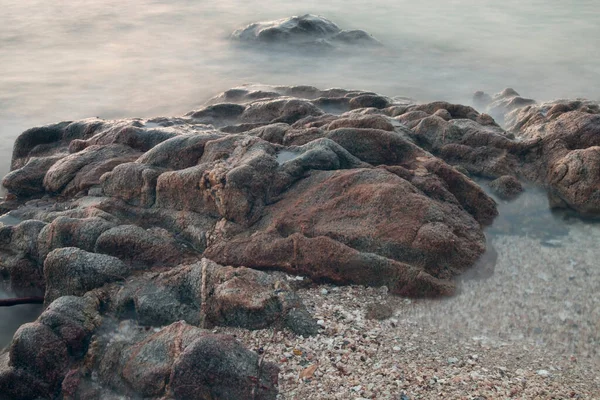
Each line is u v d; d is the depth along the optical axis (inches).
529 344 406.3
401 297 447.8
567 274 473.1
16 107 1021.2
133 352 386.3
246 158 531.2
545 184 576.1
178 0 1774.1
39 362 390.6
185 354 357.4
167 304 429.4
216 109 794.2
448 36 1368.1
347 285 458.3
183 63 1239.5
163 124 734.5
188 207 524.7
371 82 1100.5
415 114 669.9
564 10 1571.1
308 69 1176.8
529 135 637.9
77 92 1091.9
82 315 418.0
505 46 1293.1
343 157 549.3
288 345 398.9
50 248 508.1
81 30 1498.5
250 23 1481.3
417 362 384.5
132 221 534.9
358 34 1273.4
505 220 543.2
